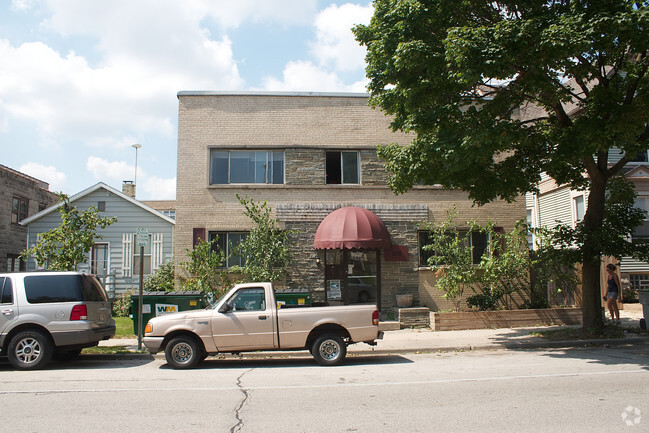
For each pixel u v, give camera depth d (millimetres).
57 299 10133
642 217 13781
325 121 17703
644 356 10625
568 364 9703
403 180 12844
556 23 9656
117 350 11984
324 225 16188
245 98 17625
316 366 10133
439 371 9188
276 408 6547
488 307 16203
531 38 9664
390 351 11914
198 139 17391
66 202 13078
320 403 6793
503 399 6848
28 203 26719
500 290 16344
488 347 12242
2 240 24156
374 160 17688
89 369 10047
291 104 17703
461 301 17172
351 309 10281
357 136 17719
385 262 17047
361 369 9648
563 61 10188
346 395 7266
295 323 10094
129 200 20703
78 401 7031
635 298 20312
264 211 17156
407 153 12727
